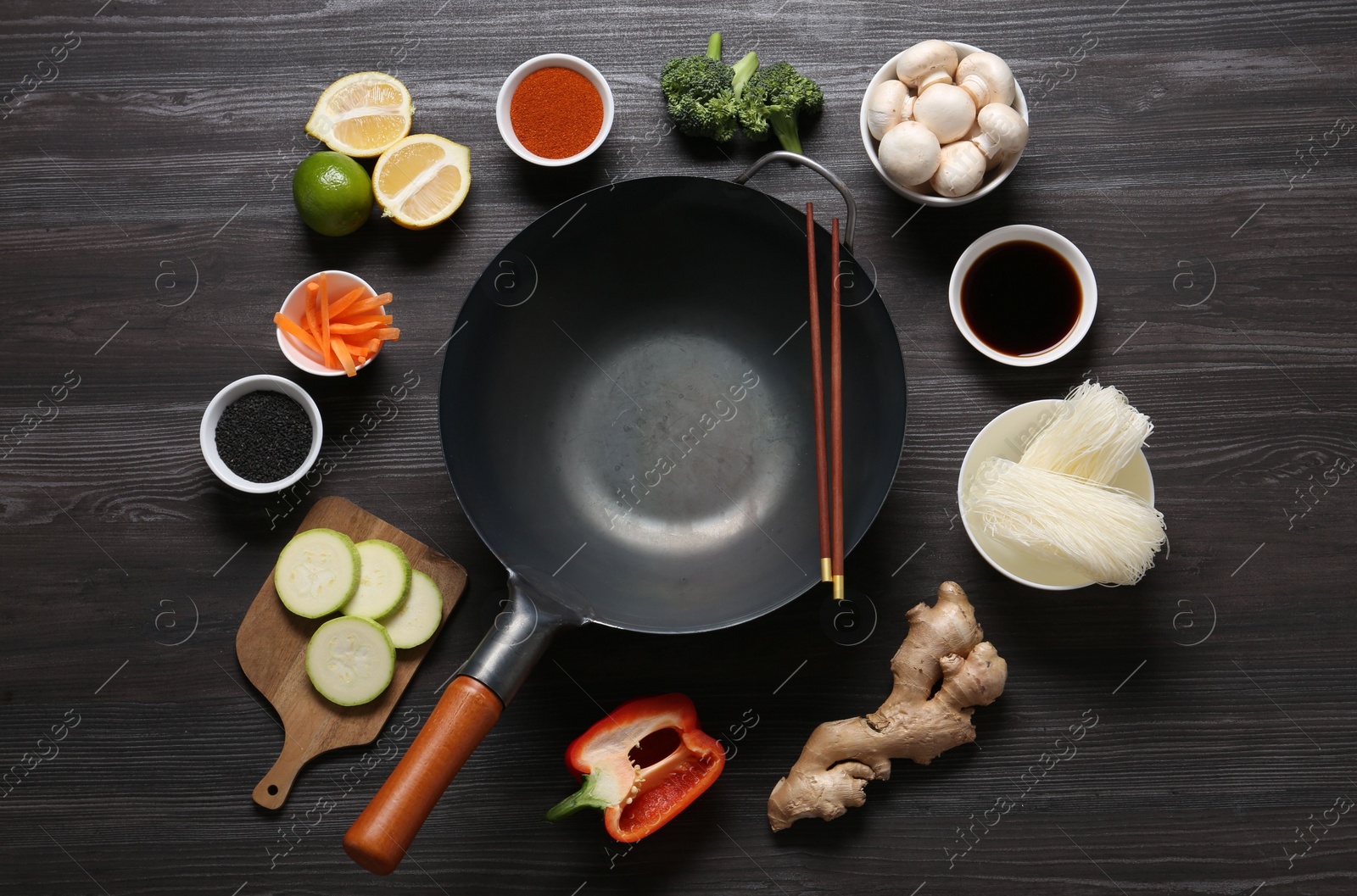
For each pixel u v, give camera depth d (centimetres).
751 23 114
